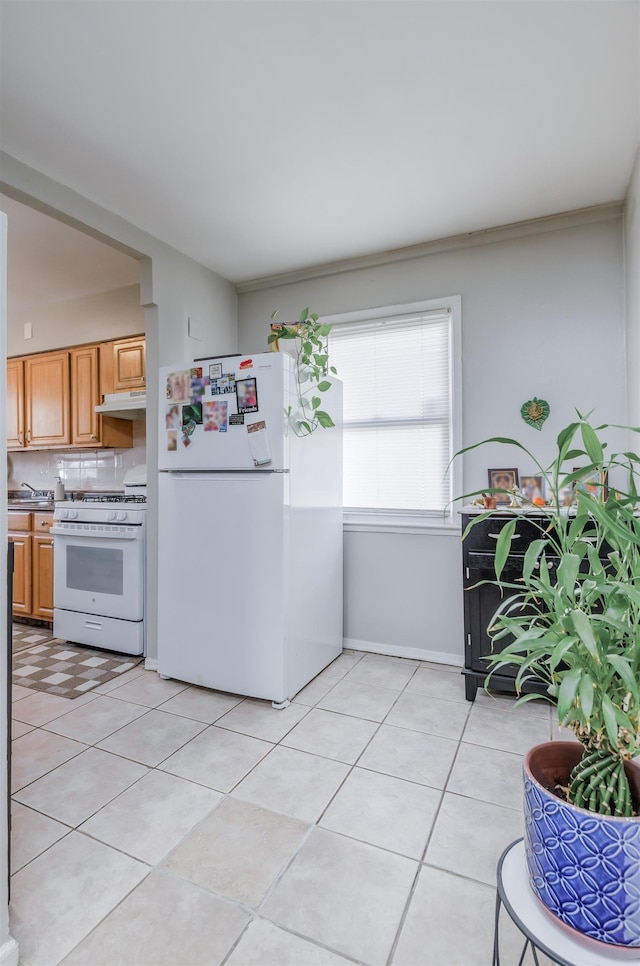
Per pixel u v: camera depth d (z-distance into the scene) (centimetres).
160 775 180
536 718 221
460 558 283
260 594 236
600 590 99
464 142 202
